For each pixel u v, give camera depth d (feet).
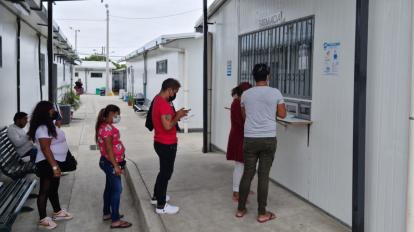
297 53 18.63
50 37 28.66
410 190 11.69
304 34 17.99
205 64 30.53
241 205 16.44
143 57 72.18
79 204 20.88
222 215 16.72
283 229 15.14
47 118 16.78
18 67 31.27
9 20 28.58
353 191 13.57
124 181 25.11
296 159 18.56
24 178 20.77
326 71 16.06
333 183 15.75
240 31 25.90
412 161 11.63
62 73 74.13
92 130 45.91
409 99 11.91
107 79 120.88
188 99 42.60
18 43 31.17
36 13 30.04
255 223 15.78
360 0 12.89
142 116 60.49
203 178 22.49
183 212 17.13
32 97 38.88
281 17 20.11
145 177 23.08
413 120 11.58
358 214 13.44
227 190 20.22
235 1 26.68
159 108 16.29
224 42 29.01
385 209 12.91
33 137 16.74
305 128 17.74
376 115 13.12
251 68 24.29
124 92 102.53
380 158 13.02
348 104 14.74
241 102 16.61
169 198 18.74
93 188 23.54
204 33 30.55
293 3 18.86
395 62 12.37
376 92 13.10
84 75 139.64
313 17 17.08
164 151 16.62
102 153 17.04
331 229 14.97
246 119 15.83
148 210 17.56
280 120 17.84
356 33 13.14
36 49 41.47
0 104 25.68
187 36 41.19
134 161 27.45
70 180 25.13
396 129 12.41
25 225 18.03
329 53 15.84
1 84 26.02
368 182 13.55
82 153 33.19
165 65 51.08
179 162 26.58
